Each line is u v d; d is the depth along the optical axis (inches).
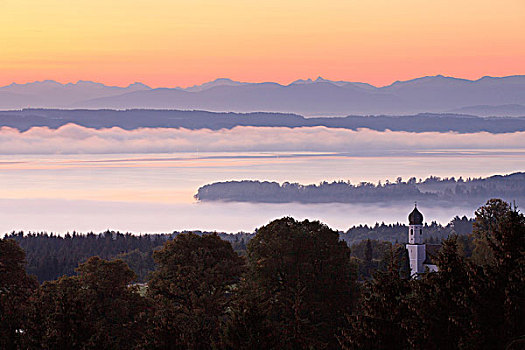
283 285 6476.4
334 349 5905.5
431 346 3531.0
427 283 3826.3
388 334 3742.6
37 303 4618.6
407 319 3656.5
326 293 6387.8
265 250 6673.2
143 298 6107.3
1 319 4498.0
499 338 3351.4
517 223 3757.4
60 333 4286.4
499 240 3799.2
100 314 5777.6
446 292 3683.6
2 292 5994.1
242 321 4156.0
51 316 4404.5
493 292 3523.6
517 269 3548.2
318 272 6496.1
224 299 6205.7
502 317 3430.1
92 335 4379.9
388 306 3823.8
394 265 4020.7
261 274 6441.9
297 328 4532.5
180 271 6392.7
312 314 6067.9
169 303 5762.8
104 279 6008.9
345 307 6363.2
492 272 3604.8
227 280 6515.8
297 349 4453.7
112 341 5039.4
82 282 6058.1
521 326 3334.2
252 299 4264.3
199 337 4441.4
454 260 3836.1
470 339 3346.5
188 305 6269.7
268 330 4146.2
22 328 4512.8
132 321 5831.7
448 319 3545.8
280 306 6127.0
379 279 3981.3
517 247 3673.7
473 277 3622.0
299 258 6565.0
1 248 6501.0
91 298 5679.1
